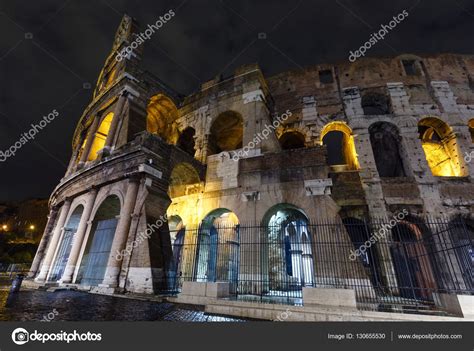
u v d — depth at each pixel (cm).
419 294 1894
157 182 1789
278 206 1841
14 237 6278
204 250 2039
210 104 2700
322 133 2528
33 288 1900
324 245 1541
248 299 1289
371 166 2189
